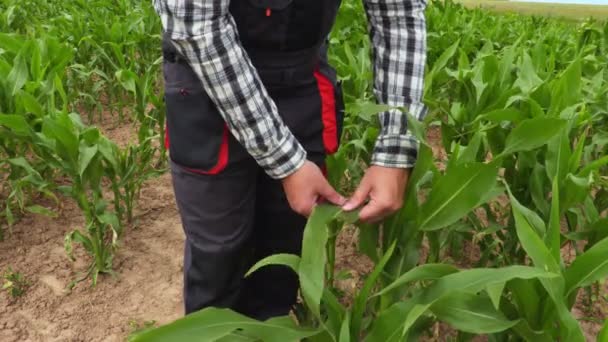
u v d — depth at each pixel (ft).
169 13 4.00
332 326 4.63
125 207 10.28
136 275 8.59
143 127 11.28
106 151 8.20
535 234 4.12
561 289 4.09
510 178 7.60
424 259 9.29
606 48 17.51
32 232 9.48
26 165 8.38
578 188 6.13
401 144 4.96
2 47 11.33
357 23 18.70
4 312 7.72
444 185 5.01
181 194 5.65
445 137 8.49
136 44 16.40
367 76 11.03
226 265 5.85
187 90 5.02
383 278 5.72
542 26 27.66
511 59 9.72
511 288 4.64
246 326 4.24
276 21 4.84
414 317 3.78
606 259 4.25
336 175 7.48
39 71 9.85
